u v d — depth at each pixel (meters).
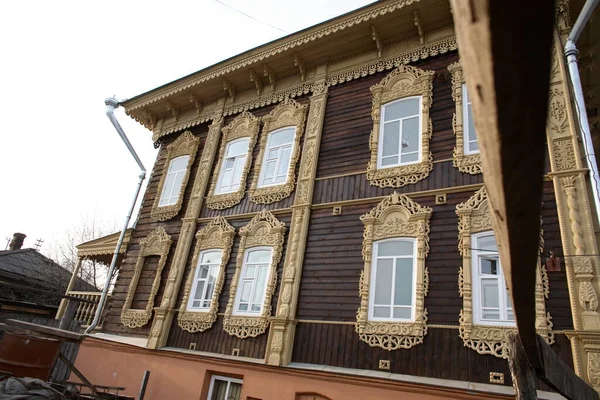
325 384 7.61
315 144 10.49
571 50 7.23
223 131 12.99
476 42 0.80
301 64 11.72
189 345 10.16
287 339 8.52
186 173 13.27
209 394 9.09
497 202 1.11
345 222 9.22
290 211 10.16
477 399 6.29
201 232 11.58
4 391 6.07
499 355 6.57
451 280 7.49
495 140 0.92
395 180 8.99
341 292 8.52
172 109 14.73
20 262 27.08
